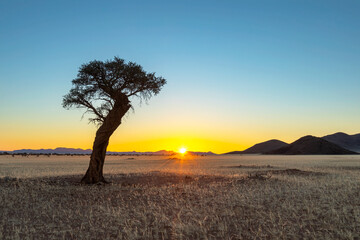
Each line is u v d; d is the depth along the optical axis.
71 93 21.11
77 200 14.59
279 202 13.43
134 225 10.14
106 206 13.35
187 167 45.00
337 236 8.66
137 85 21.44
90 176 21.33
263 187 18.20
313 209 11.70
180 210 12.09
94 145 21.61
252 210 12.04
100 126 21.66
